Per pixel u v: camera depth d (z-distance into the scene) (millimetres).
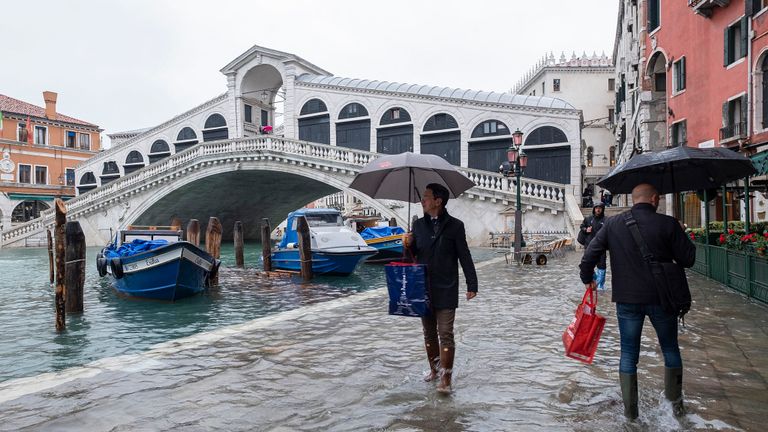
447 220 4250
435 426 3449
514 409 3729
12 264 23547
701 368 4586
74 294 9898
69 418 3799
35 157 47344
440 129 31172
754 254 8070
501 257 18156
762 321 6535
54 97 49594
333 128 34500
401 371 4781
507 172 16312
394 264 4289
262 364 5145
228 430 3504
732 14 14992
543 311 7684
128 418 3775
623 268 3441
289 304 10617
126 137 51875
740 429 3293
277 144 31188
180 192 35219
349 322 7184
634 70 24172
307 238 14414
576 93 48625
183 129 41500
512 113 29359
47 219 38594
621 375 3523
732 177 4695
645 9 20656
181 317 9555
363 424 3521
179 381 4652
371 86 33844
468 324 6770
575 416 3566
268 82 41188
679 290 3338
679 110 18031
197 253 11414
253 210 43812
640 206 3496
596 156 48406
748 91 14227
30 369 6180
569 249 20781
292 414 3762
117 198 36625
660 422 3416
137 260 11461
